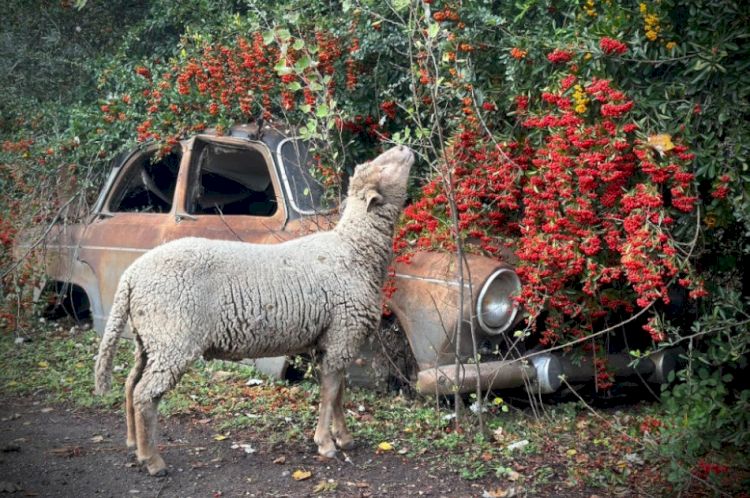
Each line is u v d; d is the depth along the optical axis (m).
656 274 5.11
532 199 5.59
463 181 5.89
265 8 7.33
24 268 8.57
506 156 5.66
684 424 5.50
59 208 8.74
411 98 6.45
